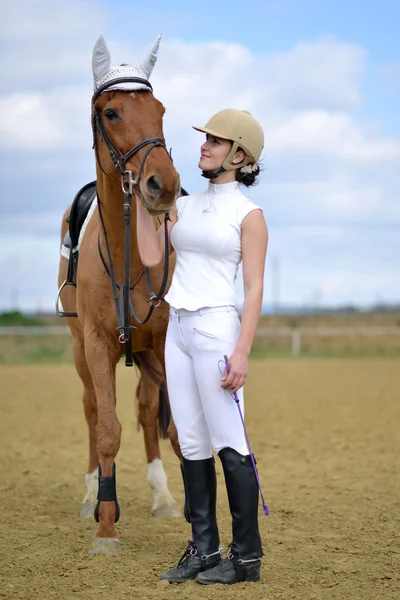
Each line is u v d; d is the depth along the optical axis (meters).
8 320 28.56
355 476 6.71
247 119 3.73
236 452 3.74
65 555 4.45
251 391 12.86
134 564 4.25
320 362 18.47
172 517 5.46
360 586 3.84
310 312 38.28
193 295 3.74
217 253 3.72
